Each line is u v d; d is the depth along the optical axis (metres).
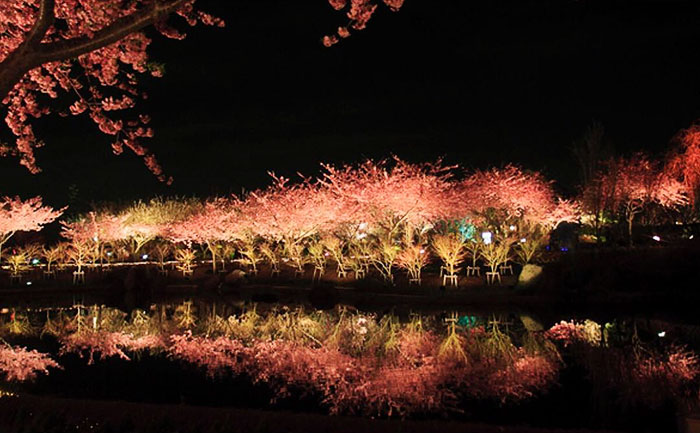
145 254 37.56
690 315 20.61
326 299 26.05
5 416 8.55
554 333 19.02
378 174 29.83
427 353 16.94
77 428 7.89
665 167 35.66
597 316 21.56
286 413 8.84
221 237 33.41
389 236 28.30
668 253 23.91
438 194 28.30
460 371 14.81
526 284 23.94
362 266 29.00
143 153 11.14
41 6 7.54
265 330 21.30
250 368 15.48
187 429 7.78
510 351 16.78
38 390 13.02
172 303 28.33
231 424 8.02
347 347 18.11
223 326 22.28
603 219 33.62
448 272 27.08
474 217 30.80
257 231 32.16
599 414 11.20
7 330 21.69
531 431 8.13
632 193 33.78
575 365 15.07
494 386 13.45
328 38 9.44
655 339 17.67
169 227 36.97
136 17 7.79
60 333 21.11
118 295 29.94
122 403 9.21
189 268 33.47
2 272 31.89
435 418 11.24
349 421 8.38
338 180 30.86
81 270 33.50
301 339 19.55
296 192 31.81
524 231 29.67
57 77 10.55
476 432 8.04
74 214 43.97
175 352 17.61
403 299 24.83
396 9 9.09
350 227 30.36
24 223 33.31
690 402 11.75
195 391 13.12
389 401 12.46
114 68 10.38
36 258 34.84
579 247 28.58
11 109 11.25
